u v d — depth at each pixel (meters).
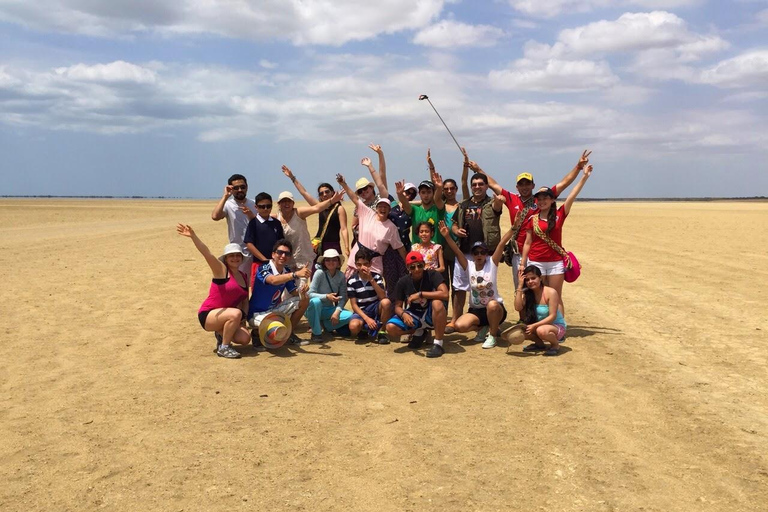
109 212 52.47
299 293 8.16
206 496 4.25
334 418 5.68
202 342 8.52
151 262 17.02
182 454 4.91
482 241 8.63
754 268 15.59
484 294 8.22
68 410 5.88
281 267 8.16
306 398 6.23
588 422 5.52
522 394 6.31
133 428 5.44
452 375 7.02
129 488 4.37
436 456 4.85
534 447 5.00
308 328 9.52
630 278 14.08
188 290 12.56
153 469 4.65
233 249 7.77
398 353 8.07
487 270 8.23
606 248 21.05
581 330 9.12
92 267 15.78
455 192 9.31
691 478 4.46
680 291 12.26
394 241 8.69
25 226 32.84
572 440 5.13
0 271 14.77
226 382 6.76
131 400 6.16
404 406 5.99
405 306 8.45
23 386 6.59
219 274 7.86
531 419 5.61
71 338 8.63
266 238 8.46
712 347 8.02
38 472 4.61
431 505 4.11
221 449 5.00
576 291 12.38
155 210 59.19
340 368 7.33
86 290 12.38
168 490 4.33
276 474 4.57
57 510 4.09
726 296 11.67
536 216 8.29
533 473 4.55
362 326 8.66
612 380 6.72
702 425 5.43
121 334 8.90
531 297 8.00
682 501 4.14
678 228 31.31
